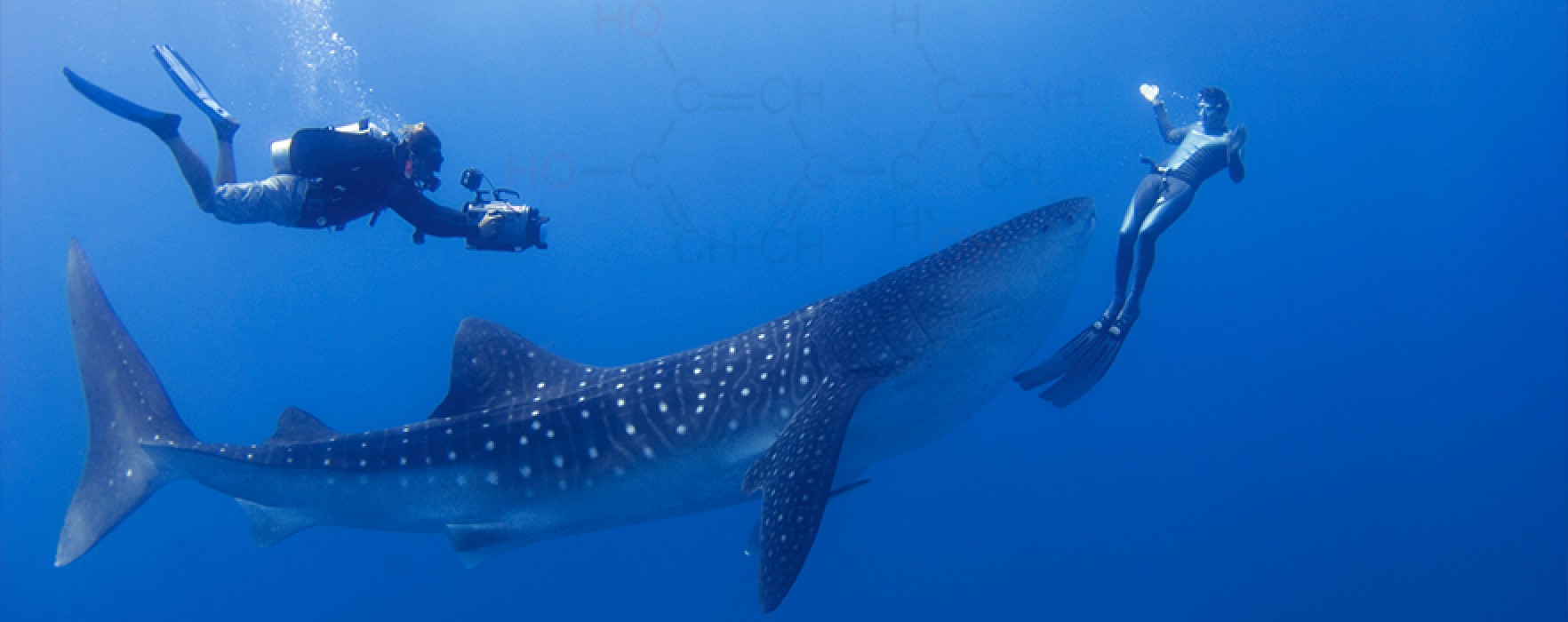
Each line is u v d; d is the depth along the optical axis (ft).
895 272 19.99
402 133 18.52
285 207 17.37
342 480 20.63
